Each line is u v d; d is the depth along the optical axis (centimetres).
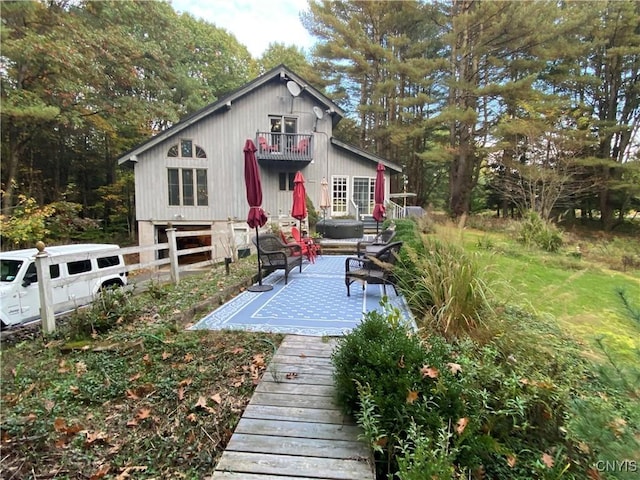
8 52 951
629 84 1513
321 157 1385
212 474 185
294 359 296
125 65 1273
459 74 1543
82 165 1712
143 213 1278
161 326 361
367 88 1934
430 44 1747
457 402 196
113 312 379
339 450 191
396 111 1891
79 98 1231
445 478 151
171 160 1283
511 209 1828
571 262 754
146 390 264
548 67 1562
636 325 164
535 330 306
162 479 191
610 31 1431
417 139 2031
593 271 712
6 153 1262
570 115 1291
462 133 1708
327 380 262
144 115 1409
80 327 359
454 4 1487
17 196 1159
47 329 367
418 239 507
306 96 1353
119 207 1761
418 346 231
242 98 1310
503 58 1496
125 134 1706
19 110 938
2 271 563
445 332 309
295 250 692
